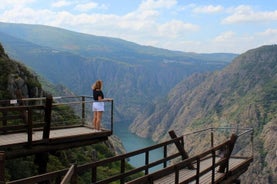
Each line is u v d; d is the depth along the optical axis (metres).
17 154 16.84
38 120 35.94
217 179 19.19
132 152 17.59
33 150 17.45
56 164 34.38
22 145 17.00
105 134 21.16
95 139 20.80
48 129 17.94
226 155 20.45
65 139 18.86
